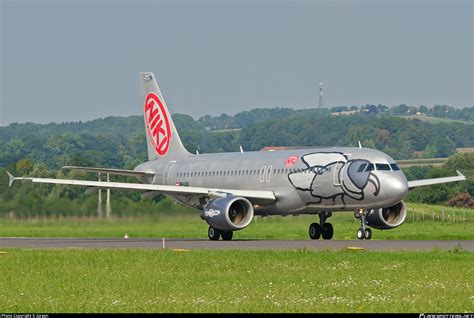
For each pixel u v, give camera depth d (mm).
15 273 95125
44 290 82125
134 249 121188
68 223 192000
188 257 107688
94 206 194000
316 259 102812
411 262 99062
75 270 96688
